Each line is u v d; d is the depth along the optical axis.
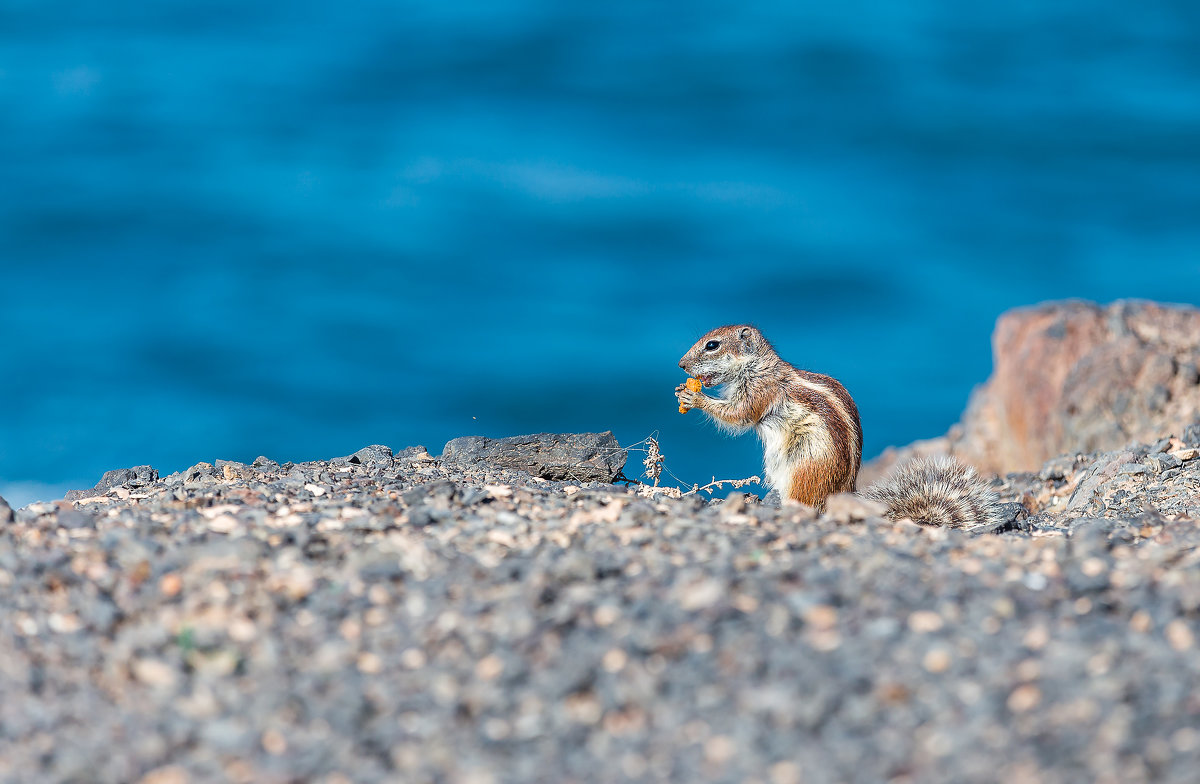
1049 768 14.17
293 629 17.89
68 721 16.16
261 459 30.83
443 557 20.19
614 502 24.23
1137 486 30.86
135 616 18.38
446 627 17.67
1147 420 41.94
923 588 18.33
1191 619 17.22
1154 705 15.12
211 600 18.53
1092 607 17.72
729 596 18.06
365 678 16.69
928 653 16.48
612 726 15.56
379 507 23.66
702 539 21.12
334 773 14.99
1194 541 22.30
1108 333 47.62
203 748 15.55
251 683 16.73
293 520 22.53
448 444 32.12
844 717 15.34
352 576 19.30
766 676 16.17
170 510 23.45
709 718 15.51
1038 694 15.49
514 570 19.36
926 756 14.58
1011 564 19.55
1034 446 47.78
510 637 17.28
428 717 15.86
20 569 19.66
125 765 15.23
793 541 21.06
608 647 16.89
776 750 14.86
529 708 15.91
